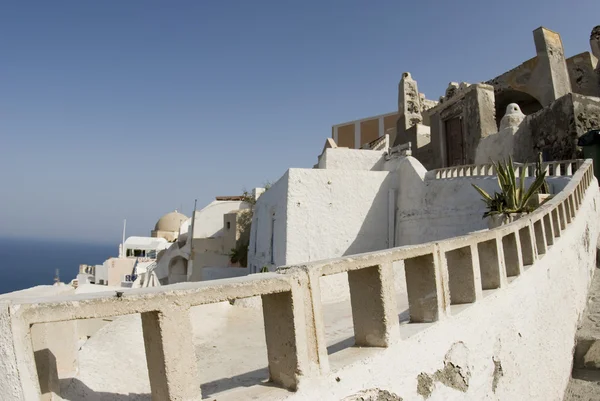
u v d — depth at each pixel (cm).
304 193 1655
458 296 497
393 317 364
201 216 3122
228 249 2909
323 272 315
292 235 1609
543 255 733
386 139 2678
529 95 2420
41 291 337
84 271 4519
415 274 435
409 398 364
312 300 304
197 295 252
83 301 217
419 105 2955
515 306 575
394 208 1753
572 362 779
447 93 2398
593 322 877
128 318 558
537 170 1245
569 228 933
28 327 208
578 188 1108
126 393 363
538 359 622
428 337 399
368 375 332
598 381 729
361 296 372
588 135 1529
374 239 1738
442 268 433
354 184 1733
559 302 762
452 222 1460
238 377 386
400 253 383
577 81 2470
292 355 289
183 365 245
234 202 3152
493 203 1115
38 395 208
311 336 299
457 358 431
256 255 2141
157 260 3703
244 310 805
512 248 618
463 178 1448
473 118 2034
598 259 1161
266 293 278
